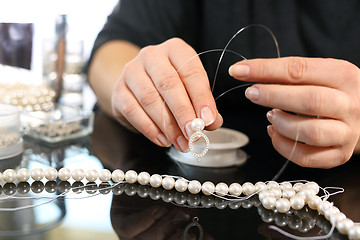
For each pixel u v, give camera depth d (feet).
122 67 1.63
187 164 1.21
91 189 1.04
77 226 0.86
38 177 1.06
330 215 0.89
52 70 1.78
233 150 1.24
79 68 1.89
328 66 1.06
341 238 0.85
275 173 1.16
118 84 1.26
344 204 0.99
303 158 1.12
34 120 1.36
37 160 1.21
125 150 1.31
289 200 1.01
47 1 3.43
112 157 1.25
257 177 1.13
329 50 1.85
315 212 0.96
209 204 0.99
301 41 1.89
